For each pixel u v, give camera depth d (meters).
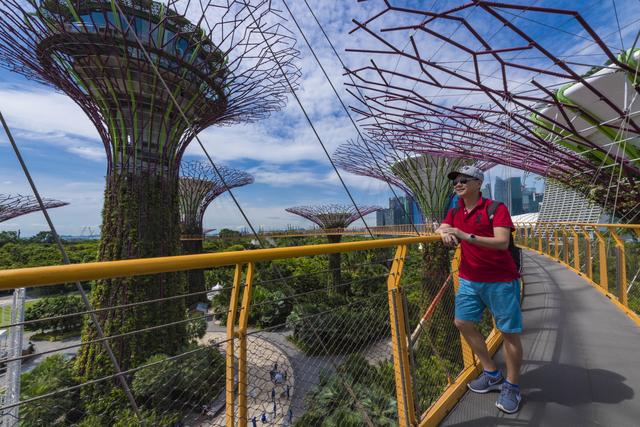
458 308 3.18
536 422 2.76
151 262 1.56
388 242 2.62
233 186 44.47
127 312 15.48
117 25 16.78
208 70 19.48
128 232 17.61
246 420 1.86
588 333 4.73
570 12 8.31
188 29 18.28
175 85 18.58
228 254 1.78
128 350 15.08
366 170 29.39
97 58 16.52
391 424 2.74
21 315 6.67
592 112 14.87
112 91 17.55
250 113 24.02
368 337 2.66
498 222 2.80
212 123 22.53
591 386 3.26
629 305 5.97
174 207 20.22
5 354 5.77
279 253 1.97
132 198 18.00
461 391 3.19
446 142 20.98
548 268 11.79
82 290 2.50
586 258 9.12
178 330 16.94
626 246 6.26
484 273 2.92
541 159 21.66
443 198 25.30
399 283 2.81
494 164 24.77
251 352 2.01
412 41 10.25
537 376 3.52
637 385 3.24
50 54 15.95
